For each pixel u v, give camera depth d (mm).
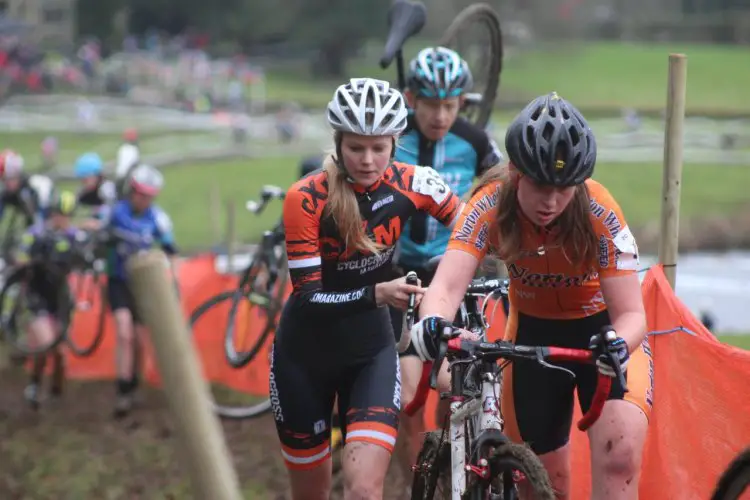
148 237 18625
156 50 160375
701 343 9125
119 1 173500
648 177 77750
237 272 22922
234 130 102375
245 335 16625
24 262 19766
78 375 22484
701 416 9148
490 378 7688
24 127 107375
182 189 73438
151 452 16203
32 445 17000
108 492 14266
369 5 154750
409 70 11375
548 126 7203
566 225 7688
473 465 7496
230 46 175125
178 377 3547
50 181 20844
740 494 7438
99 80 141125
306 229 8438
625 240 7777
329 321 8547
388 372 8672
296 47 183375
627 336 7586
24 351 19906
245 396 18672
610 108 126375
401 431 10891
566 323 8484
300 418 8828
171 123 116125
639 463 7887
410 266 11438
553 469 8789
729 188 71938
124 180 18953
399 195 8719
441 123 11266
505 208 7797
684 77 10188
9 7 171125
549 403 8578
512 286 8664
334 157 8586
